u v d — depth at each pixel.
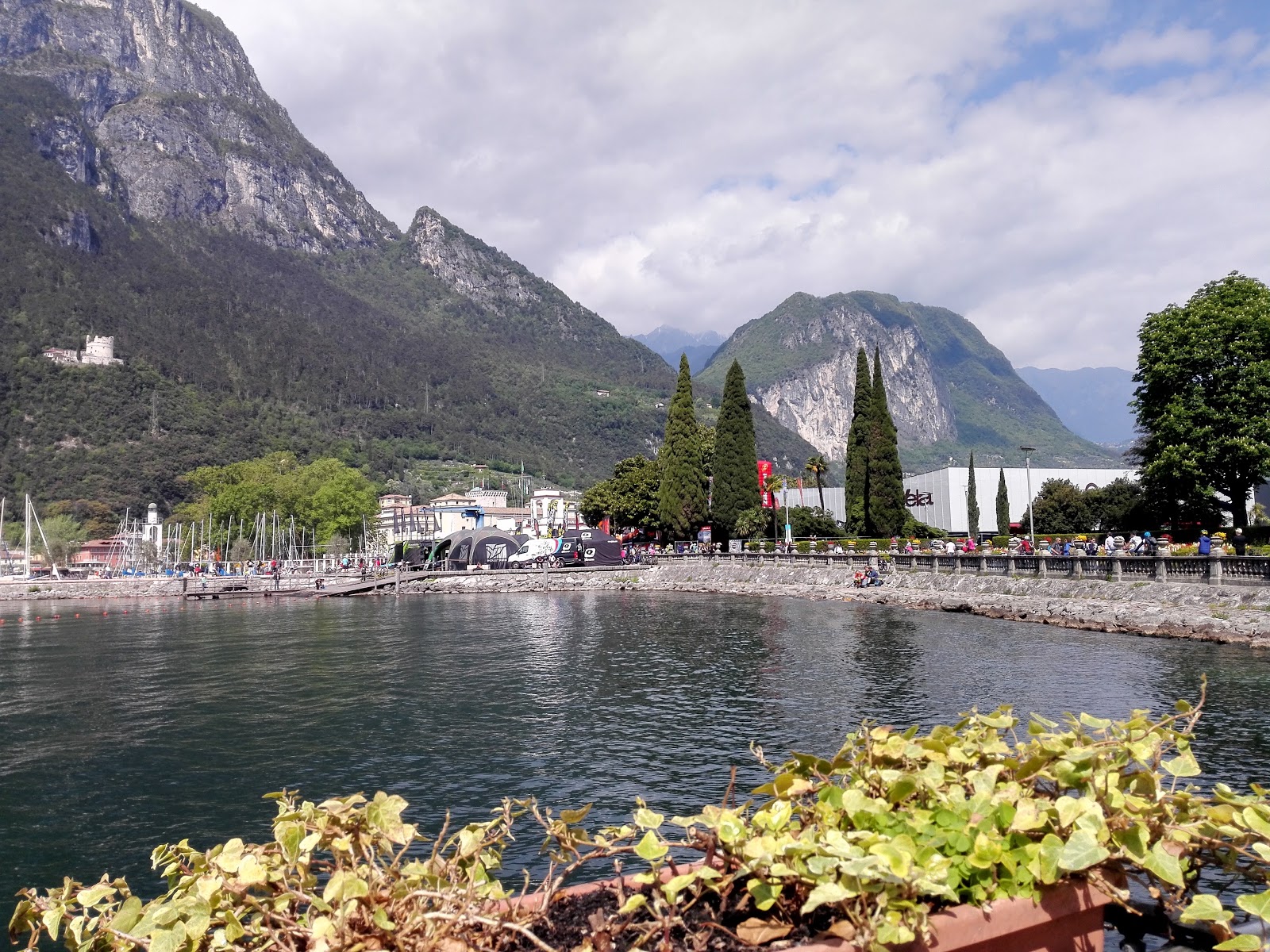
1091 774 4.30
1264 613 28.72
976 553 50.72
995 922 3.53
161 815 14.01
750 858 3.78
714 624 42.34
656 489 104.44
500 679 26.81
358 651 35.31
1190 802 4.30
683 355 90.25
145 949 4.23
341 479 142.25
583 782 15.19
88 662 33.47
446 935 3.86
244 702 23.64
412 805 14.17
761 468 86.69
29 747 18.73
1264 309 44.53
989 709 19.83
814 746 17.25
